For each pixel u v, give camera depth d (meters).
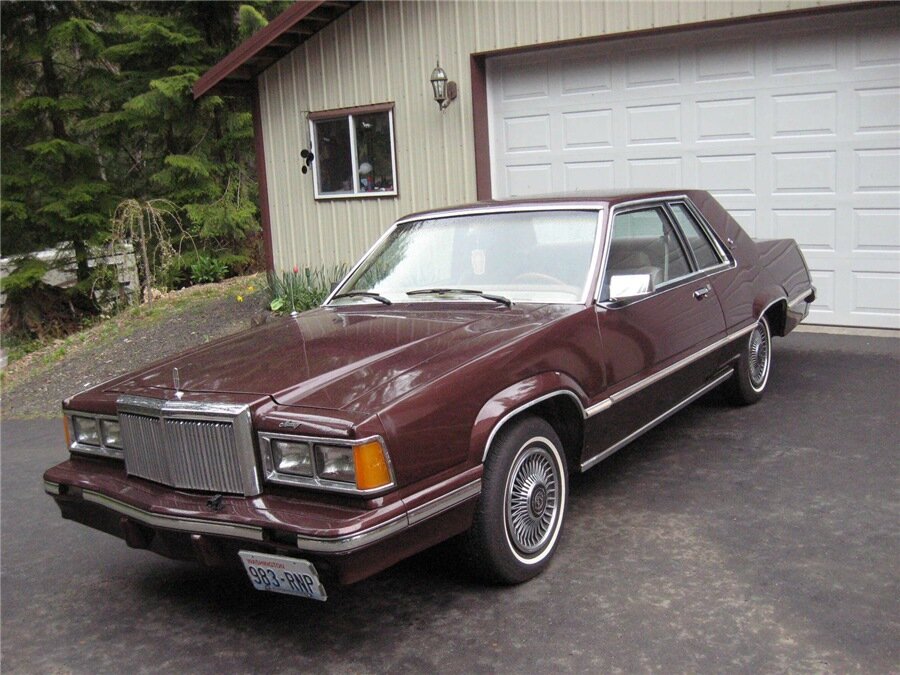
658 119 8.98
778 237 8.53
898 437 5.27
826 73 8.03
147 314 11.60
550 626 3.44
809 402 6.10
